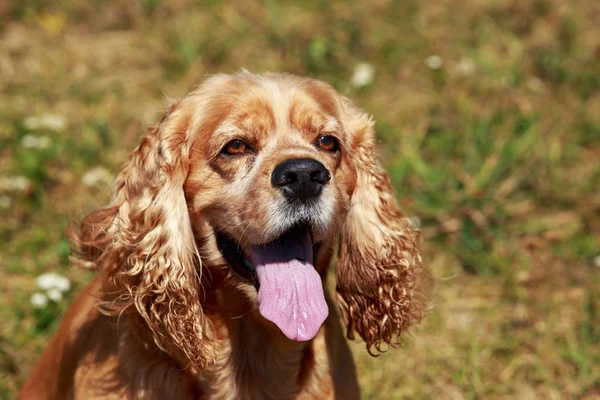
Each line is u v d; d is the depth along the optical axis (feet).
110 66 26.91
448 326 18.79
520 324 18.81
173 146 13.08
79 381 13.79
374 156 14.40
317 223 12.62
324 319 12.55
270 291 12.63
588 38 28.32
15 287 19.27
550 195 22.17
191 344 12.92
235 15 28.94
